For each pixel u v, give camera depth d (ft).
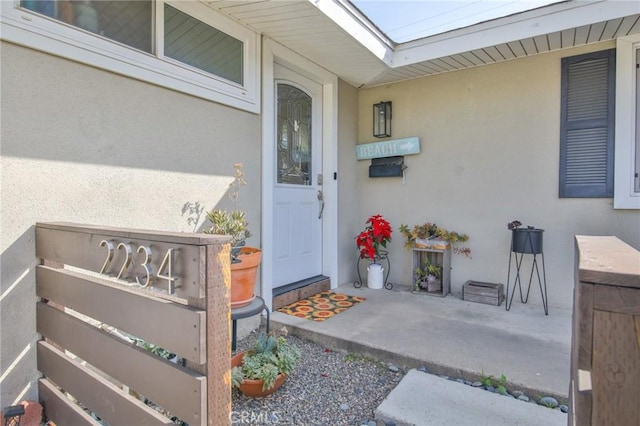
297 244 11.84
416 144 12.51
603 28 8.84
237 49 8.83
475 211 11.71
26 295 5.44
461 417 5.47
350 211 13.75
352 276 13.93
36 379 5.57
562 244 10.34
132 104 6.67
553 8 8.91
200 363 3.24
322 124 12.63
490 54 10.57
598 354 1.86
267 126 9.70
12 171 5.24
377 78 12.81
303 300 11.21
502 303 10.98
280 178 11.13
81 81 5.95
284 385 6.78
